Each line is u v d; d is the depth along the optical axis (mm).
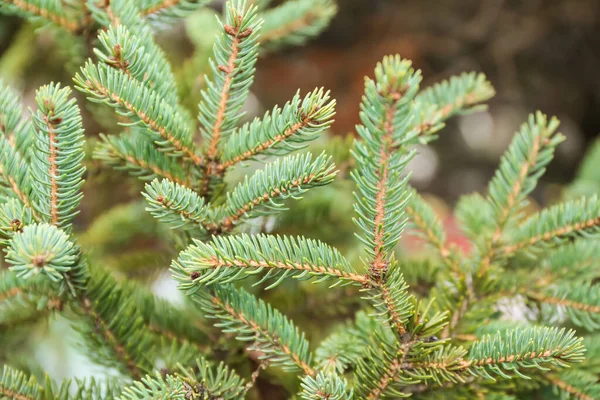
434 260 861
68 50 827
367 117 663
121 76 684
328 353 721
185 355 739
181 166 729
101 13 745
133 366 733
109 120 818
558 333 678
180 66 1069
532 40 2295
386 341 694
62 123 664
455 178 2578
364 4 2098
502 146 2590
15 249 642
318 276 683
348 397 675
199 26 918
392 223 675
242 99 705
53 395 711
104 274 740
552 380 740
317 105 676
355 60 2102
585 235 753
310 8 861
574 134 2479
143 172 728
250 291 797
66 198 679
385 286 678
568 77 2406
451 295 752
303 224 887
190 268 666
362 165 676
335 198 896
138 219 912
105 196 1129
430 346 686
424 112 769
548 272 777
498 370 678
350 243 903
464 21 2256
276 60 2041
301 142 693
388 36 2180
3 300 750
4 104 723
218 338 767
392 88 646
